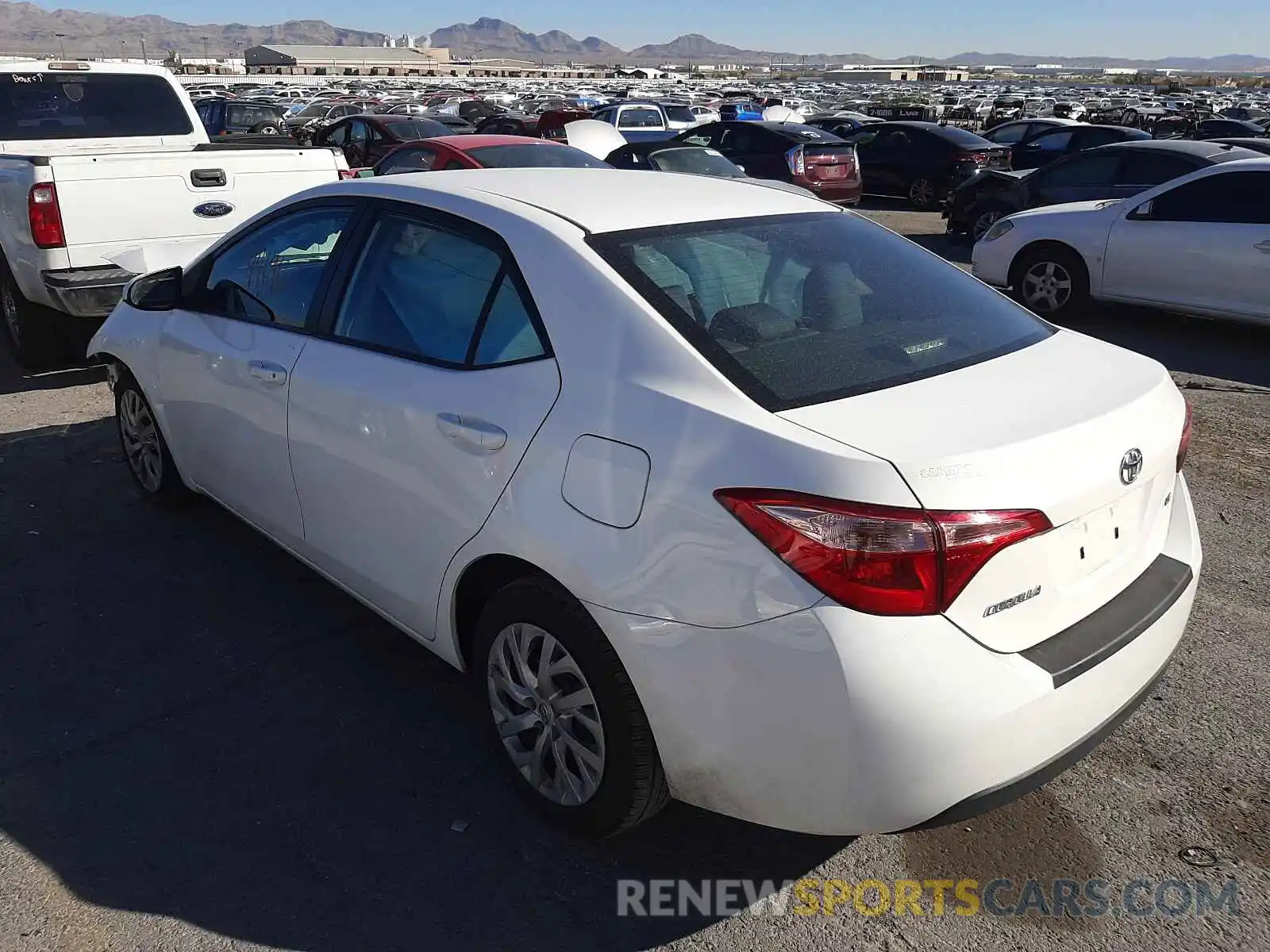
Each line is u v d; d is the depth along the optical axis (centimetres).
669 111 2405
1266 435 600
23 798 289
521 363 267
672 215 295
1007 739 213
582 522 241
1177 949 240
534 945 242
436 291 299
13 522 470
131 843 272
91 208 623
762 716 216
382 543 311
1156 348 808
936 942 243
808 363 245
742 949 241
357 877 262
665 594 225
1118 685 236
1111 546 242
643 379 241
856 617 204
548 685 265
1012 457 213
